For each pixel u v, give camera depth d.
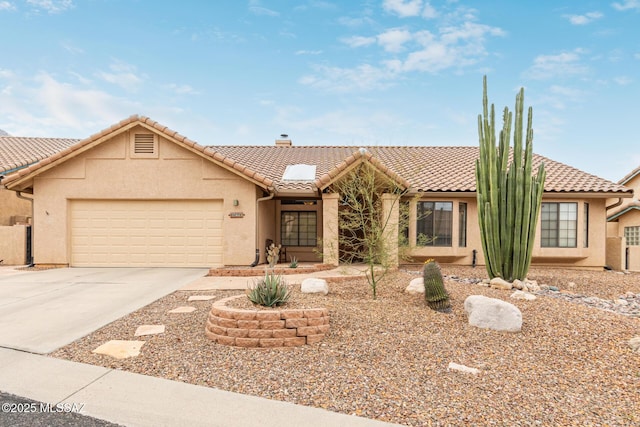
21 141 24.05
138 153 15.27
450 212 16.38
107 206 15.47
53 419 4.20
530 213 11.25
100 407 4.44
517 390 4.95
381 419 4.22
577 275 14.75
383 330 6.96
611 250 17.66
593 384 5.17
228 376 5.24
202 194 15.23
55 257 15.24
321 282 9.70
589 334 6.90
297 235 19.16
